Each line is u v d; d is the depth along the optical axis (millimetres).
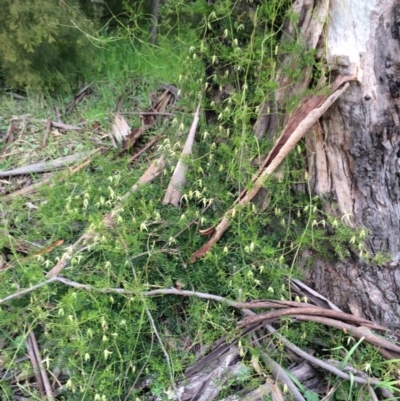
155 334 2139
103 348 2000
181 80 2600
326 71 2035
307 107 2047
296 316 2094
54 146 3338
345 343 2178
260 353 2092
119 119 3342
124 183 2697
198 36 2508
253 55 2205
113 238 2266
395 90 1959
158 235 2307
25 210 2801
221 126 2418
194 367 2088
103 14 4770
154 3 4547
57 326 2064
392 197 2125
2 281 2291
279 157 2115
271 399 1980
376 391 2102
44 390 2039
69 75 3939
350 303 2305
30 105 3775
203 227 2369
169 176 2570
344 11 1938
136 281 2092
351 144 2086
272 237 2324
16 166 3205
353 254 2225
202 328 2137
